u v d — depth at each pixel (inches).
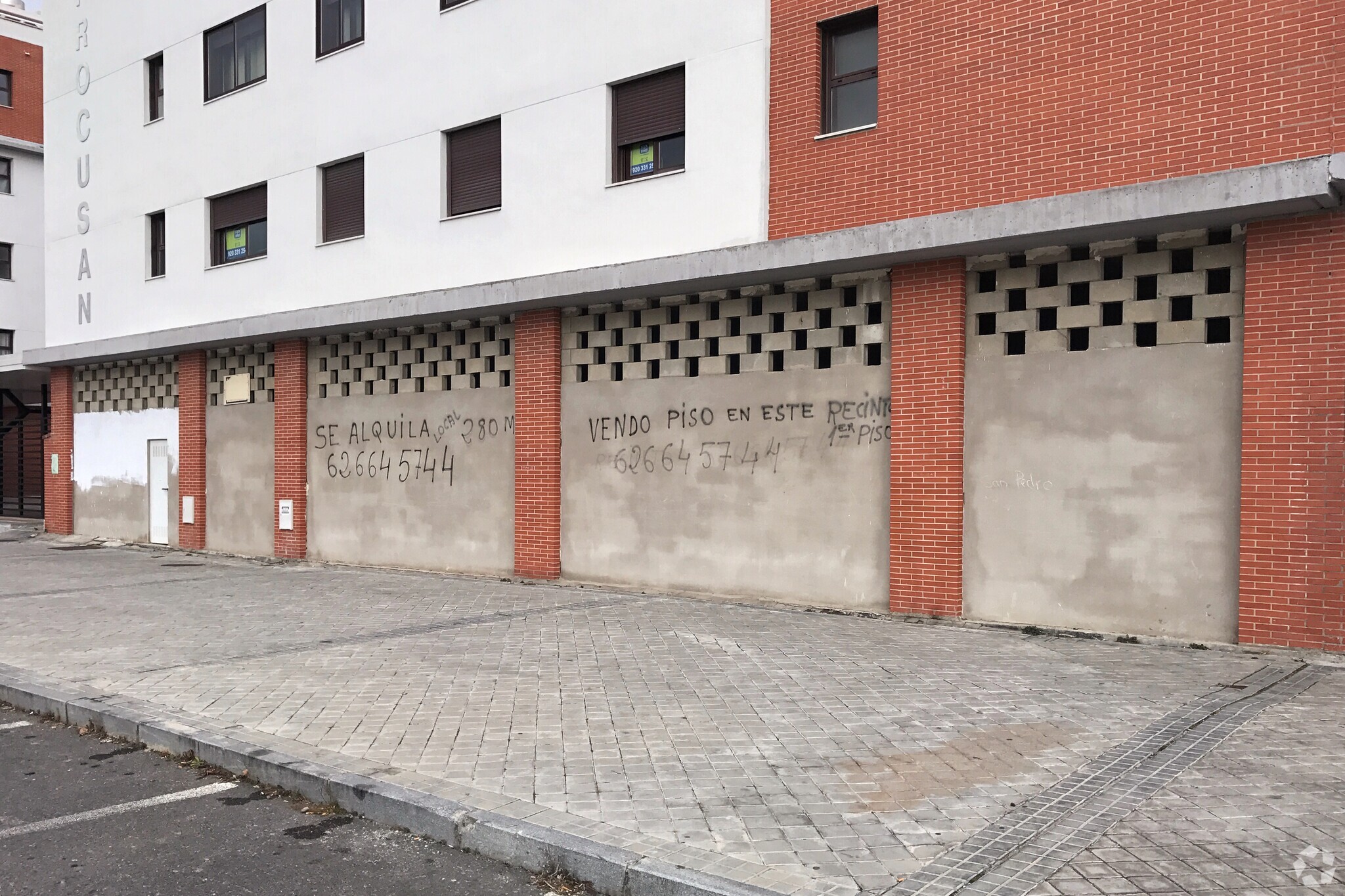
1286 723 227.3
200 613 421.1
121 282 752.3
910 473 377.4
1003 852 158.2
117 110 754.2
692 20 434.0
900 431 379.9
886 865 154.3
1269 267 303.0
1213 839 161.8
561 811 179.5
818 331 407.2
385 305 538.3
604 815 177.0
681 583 449.4
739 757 209.9
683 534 448.8
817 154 399.9
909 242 354.9
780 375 418.9
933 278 371.6
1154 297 335.0
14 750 244.8
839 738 222.2
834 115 405.4
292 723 242.5
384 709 254.4
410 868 169.5
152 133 722.2
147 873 168.9
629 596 449.4
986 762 204.1
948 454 367.9
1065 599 345.7
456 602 441.4
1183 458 323.3
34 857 176.7
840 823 172.1
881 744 217.5
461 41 525.7
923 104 373.4
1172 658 304.5
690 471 446.9
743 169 418.3
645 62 450.3
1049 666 295.4
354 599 458.0
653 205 447.2
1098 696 257.3
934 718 237.8
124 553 701.9
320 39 605.0
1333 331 292.7
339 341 607.8
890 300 387.5
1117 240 335.6
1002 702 251.6
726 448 435.2
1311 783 187.3
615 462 473.4
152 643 354.3
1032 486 353.1
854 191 389.7
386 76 562.6
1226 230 318.3
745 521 428.8
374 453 587.8
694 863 155.3
